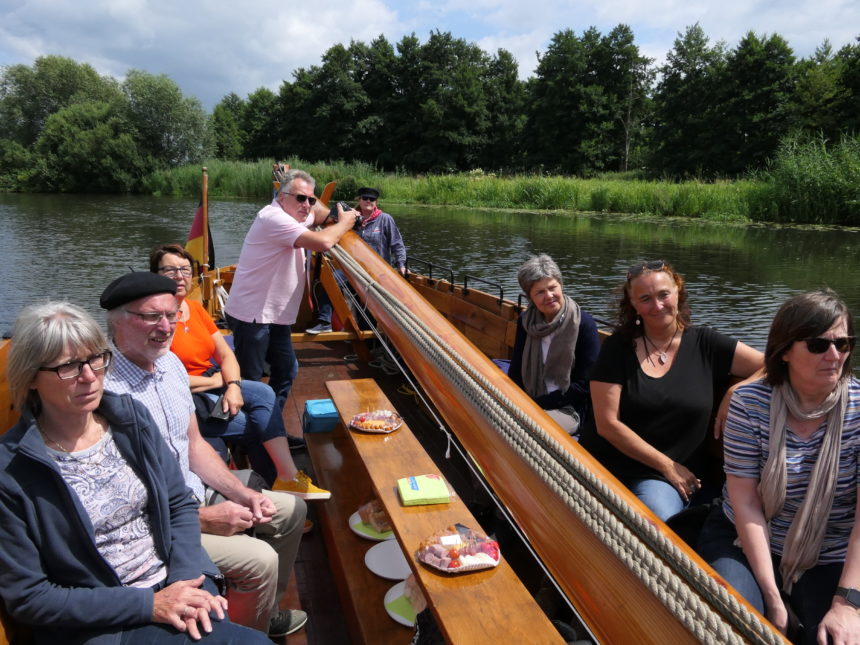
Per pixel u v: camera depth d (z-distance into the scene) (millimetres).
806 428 1855
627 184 30359
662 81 54781
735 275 12977
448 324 1871
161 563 1768
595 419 2525
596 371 2523
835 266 13906
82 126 47844
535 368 3209
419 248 16562
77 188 46875
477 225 22234
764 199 23219
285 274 3346
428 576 1800
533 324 3193
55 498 1563
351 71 62844
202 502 2201
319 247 3049
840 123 40375
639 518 1019
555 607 2311
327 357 5586
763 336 8984
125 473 1713
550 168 56562
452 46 62031
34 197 40750
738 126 45438
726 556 1919
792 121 43000
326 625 2361
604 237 18844
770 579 1804
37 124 56031
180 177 44000
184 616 1596
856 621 1612
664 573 920
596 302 10867
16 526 1515
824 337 1749
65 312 1578
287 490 2658
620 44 54969
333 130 62438
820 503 1812
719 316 9914
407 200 34562
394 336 1997
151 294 2062
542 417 1372
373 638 2037
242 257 3371
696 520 2191
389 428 2725
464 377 1479
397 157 61875
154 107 48156
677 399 2406
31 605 1501
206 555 1851
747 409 1938
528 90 63250
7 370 1571
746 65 45656
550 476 1130
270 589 2047
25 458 1546
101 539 1659
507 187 31891
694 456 2479
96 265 15344
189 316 2996
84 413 1631
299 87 63531
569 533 1065
